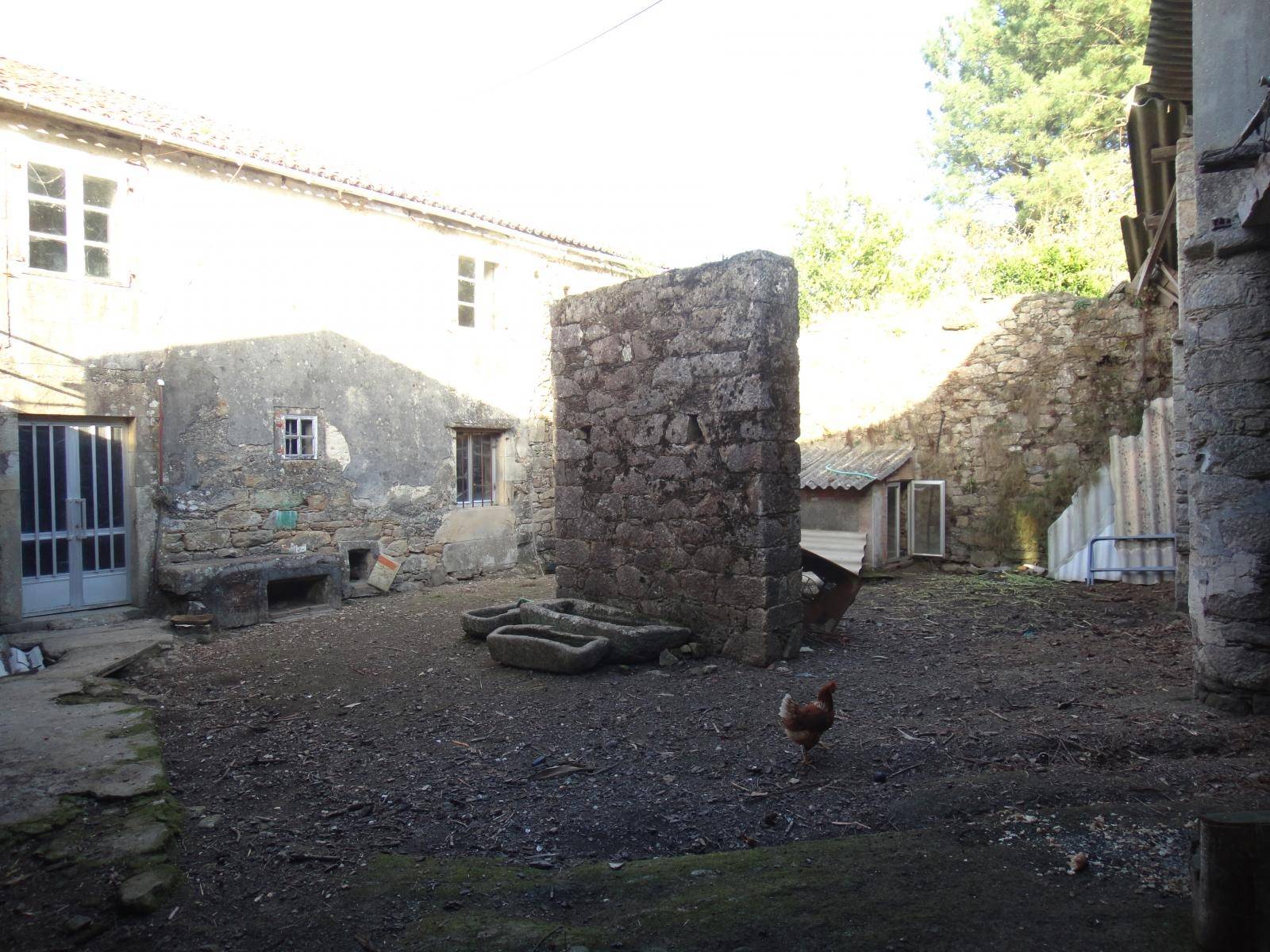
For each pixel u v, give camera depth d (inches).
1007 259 722.2
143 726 204.7
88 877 131.1
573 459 320.2
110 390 350.9
